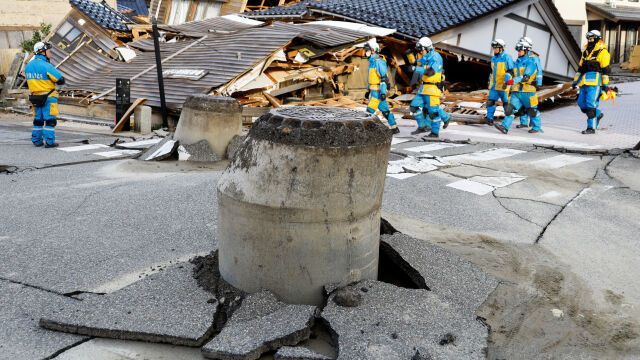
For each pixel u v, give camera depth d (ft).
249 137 10.60
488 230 16.07
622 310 11.03
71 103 43.93
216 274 11.56
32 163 24.66
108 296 10.60
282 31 44.55
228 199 10.41
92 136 33.73
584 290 11.93
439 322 9.65
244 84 38.70
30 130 37.47
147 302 10.35
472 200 19.17
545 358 9.17
